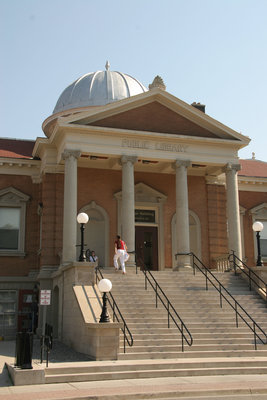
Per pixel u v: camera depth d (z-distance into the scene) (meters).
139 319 18.23
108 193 28.14
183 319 18.81
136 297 20.14
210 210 29.50
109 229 27.72
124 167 24.98
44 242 26.09
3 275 27.36
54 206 26.58
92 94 34.72
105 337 15.67
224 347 16.91
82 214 20.56
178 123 26.42
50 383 12.95
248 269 23.50
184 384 12.55
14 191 28.31
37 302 26.75
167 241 28.80
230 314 19.62
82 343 17.30
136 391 11.59
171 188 29.50
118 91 35.09
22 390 11.98
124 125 25.47
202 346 16.67
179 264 24.88
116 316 16.67
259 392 11.90
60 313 22.09
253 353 16.45
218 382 12.88
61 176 26.95
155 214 29.14
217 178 30.14
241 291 22.22
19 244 27.98
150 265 28.36
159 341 16.75
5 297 27.31
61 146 25.50
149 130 25.83
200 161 26.38
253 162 36.69
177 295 20.75
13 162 28.38
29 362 13.08
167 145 25.92
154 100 26.23
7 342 24.89
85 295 19.02
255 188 32.75
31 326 26.16
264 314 20.02
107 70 37.72
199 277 23.22
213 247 28.98
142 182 28.83
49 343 14.77
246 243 31.77
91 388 12.09
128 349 16.05
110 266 27.20
